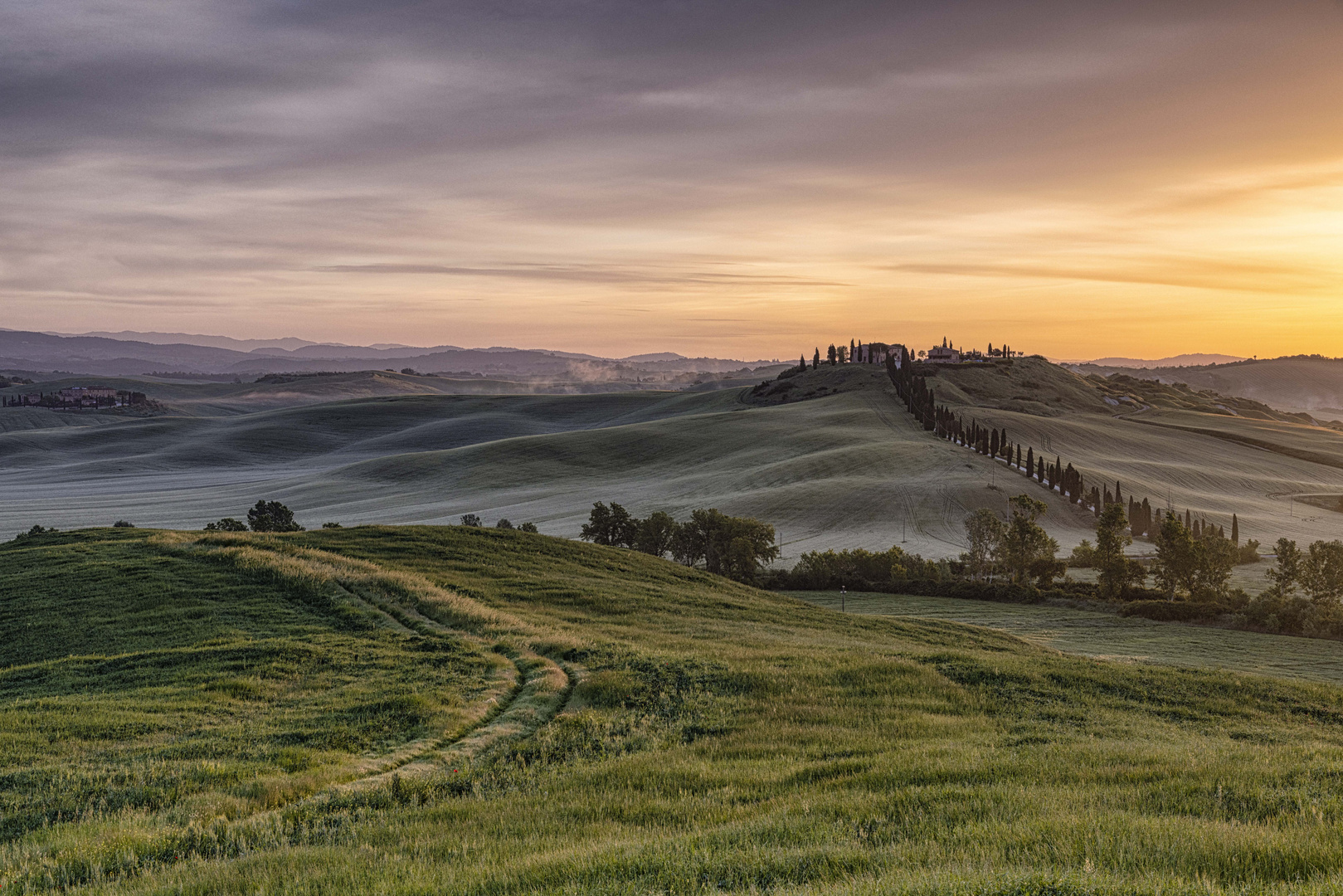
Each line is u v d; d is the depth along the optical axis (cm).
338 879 1038
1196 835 1023
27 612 3756
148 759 1798
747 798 1468
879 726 2136
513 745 1966
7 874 1166
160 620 3531
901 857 988
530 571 5297
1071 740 1956
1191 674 3025
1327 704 2672
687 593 5294
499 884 956
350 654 2919
